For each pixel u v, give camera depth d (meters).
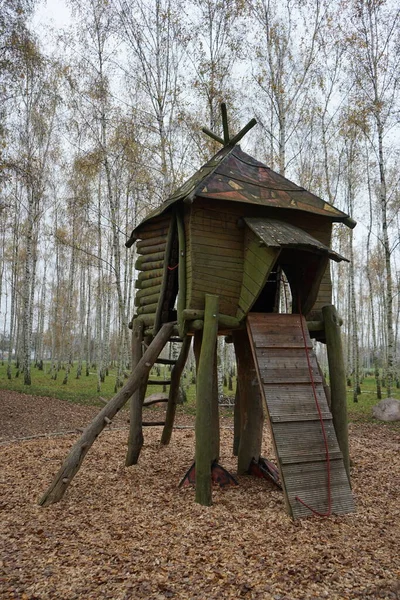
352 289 21.00
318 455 5.36
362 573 3.81
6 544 4.37
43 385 23.61
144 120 17.02
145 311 7.51
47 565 3.95
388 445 9.89
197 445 5.65
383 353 36.97
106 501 5.67
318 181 20.75
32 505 5.52
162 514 5.18
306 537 4.50
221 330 6.89
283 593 3.50
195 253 5.94
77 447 5.90
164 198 16.33
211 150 16.59
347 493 5.32
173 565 3.94
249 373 6.99
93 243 27.11
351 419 14.45
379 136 16.41
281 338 5.90
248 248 6.06
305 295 6.37
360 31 16.55
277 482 6.25
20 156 19.92
